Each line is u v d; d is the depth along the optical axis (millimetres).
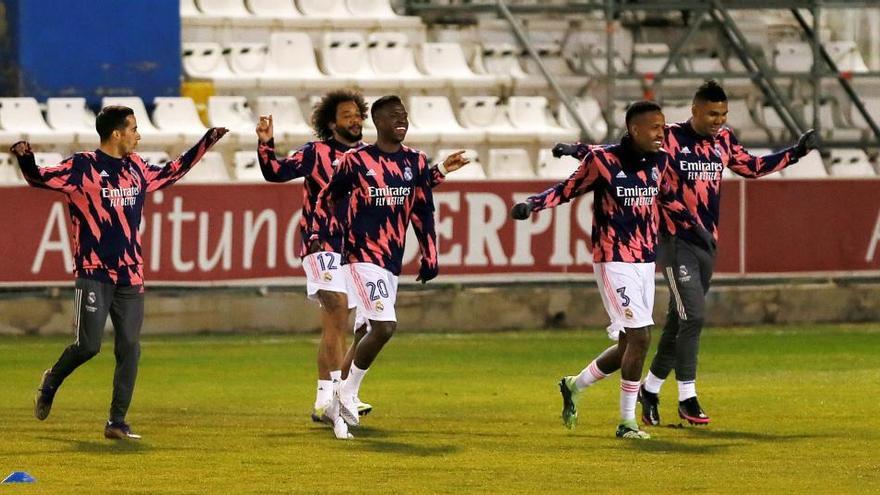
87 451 27375
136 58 56844
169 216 49125
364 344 29156
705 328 52719
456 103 59656
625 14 63969
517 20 62844
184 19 59719
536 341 48688
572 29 63219
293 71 59656
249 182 49688
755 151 59625
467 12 63375
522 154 56688
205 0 61094
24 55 55750
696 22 60094
